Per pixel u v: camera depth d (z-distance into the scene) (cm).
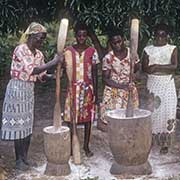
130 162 529
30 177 538
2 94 882
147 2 600
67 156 535
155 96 586
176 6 617
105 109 591
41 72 534
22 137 546
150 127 529
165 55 576
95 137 658
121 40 573
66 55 560
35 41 532
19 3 648
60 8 673
